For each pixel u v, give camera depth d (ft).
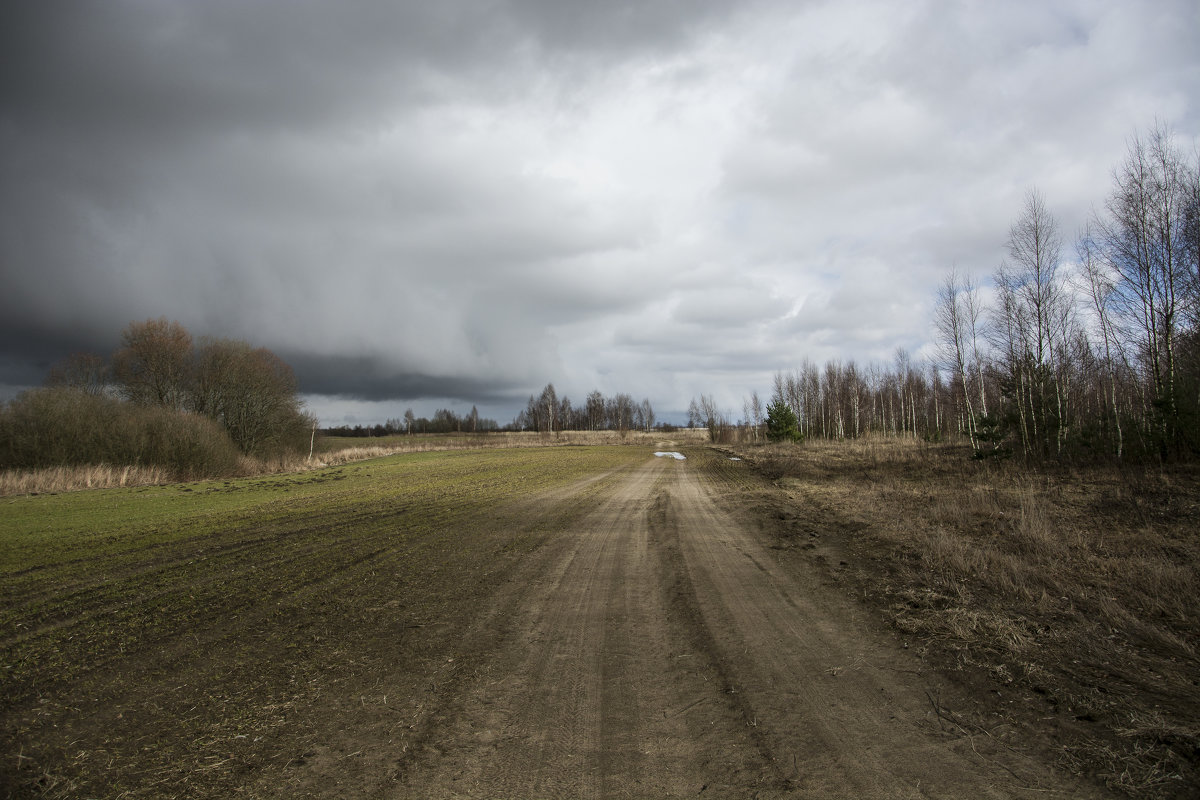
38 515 52.16
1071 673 15.57
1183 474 53.57
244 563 31.68
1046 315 82.74
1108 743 12.01
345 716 13.91
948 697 14.39
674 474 93.45
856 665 16.56
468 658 17.60
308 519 48.03
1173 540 30.76
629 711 14.01
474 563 30.94
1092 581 23.98
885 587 24.61
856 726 13.03
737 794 10.50
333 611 22.63
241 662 17.51
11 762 12.03
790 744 12.30
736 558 31.60
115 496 69.21
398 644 18.89
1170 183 66.39
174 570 30.25
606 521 45.52
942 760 11.55
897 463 89.71
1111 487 50.85
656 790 10.70
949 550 29.40
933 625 19.58
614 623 20.88
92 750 12.49
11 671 17.06
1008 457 81.15
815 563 29.76
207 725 13.55
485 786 10.90
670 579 27.25
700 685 15.44
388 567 30.14
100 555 34.35
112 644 19.27
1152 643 17.65
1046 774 10.97
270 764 11.80
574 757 11.93
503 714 13.92
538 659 17.47
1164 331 66.08
